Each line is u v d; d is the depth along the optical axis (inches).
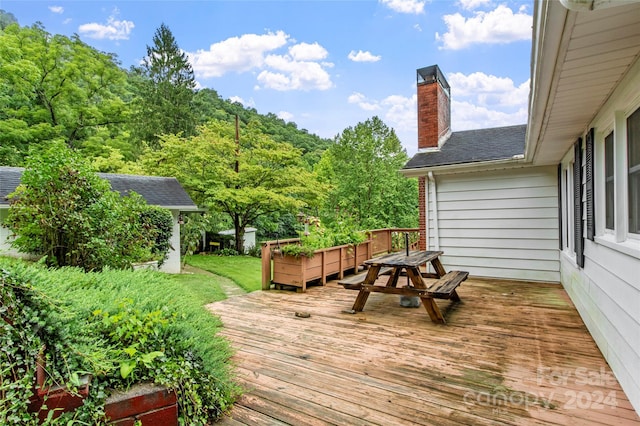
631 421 85.0
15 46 542.3
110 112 640.4
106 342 76.9
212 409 86.4
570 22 68.3
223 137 525.3
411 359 121.8
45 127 544.7
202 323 105.3
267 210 541.0
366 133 739.4
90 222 157.5
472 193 271.1
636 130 103.6
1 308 62.2
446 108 333.1
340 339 142.3
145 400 72.1
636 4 61.5
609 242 115.0
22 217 153.4
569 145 189.2
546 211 249.4
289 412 89.0
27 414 61.2
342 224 303.4
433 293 157.8
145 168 503.5
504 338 141.5
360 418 86.3
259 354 127.1
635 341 92.3
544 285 239.9
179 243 368.2
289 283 234.7
